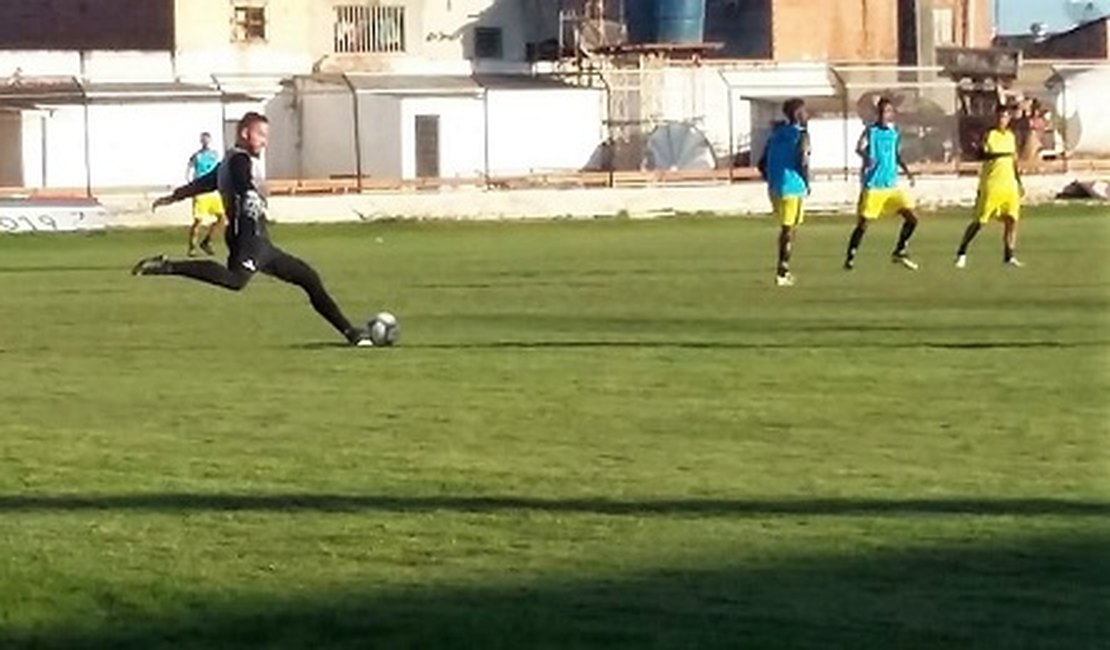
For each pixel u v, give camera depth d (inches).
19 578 433.4
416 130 3464.6
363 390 787.4
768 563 442.3
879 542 463.8
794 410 712.4
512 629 383.6
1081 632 376.8
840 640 372.2
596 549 459.8
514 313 1178.6
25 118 3189.0
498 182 3009.4
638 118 3651.6
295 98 3503.9
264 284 1466.5
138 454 620.4
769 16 4089.6
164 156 3314.5
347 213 2677.2
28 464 600.1
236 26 3673.7
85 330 1093.1
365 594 416.2
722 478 560.4
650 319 1121.4
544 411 716.7
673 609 398.6
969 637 373.4
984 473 565.6
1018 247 1873.8
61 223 2481.5
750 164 3727.9
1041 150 3390.7
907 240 1568.7
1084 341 957.8
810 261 1688.0
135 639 381.4
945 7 4426.7
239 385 810.8
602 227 2493.8
